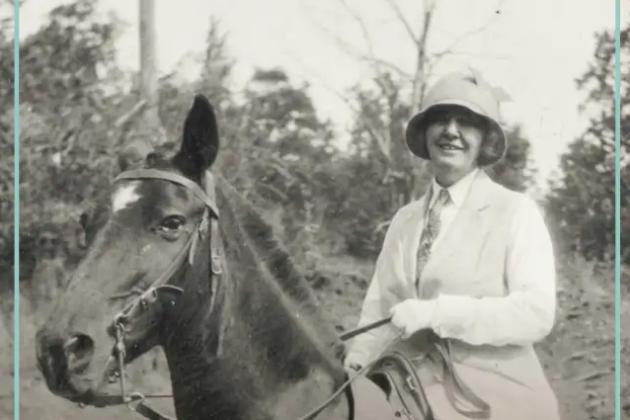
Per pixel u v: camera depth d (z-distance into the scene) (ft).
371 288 11.17
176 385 8.71
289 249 11.39
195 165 8.51
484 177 11.29
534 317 10.77
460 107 11.27
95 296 8.29
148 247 8.34
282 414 8.71
